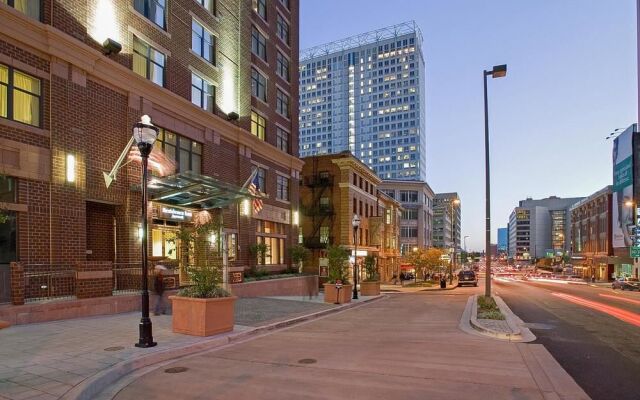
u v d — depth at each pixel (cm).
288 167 3609
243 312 1722
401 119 18000
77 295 1426
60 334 1112
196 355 977
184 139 2348
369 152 18500
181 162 2314
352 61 19238
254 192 2578
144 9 2105
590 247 8488
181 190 1939
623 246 6538
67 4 1672
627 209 6331
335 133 19350
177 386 737
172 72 2264
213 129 2559
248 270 2820
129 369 832
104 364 819
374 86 18675
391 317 1720
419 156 17562
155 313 1485
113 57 1864
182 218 2191
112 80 1830
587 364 912
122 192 1867
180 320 1167
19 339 1045
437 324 1486
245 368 856
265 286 2631
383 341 1151
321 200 4772
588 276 8262
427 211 9819
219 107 2670
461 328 1374
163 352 933
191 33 2453
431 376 790
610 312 1916
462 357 947
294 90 3812
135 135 1050
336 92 19500
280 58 3634
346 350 1030
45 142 1559
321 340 1173
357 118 18912
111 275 1534
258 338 1208
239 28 2925
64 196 1595
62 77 1620
